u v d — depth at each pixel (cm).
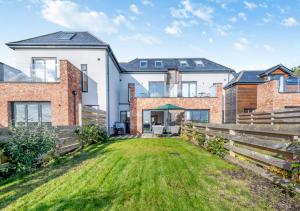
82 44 1385
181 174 459
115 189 373
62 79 1095
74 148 802
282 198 328
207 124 812
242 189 367
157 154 693
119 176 447
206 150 769
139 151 756
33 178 441
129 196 342
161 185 392
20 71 1279
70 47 1397
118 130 1667
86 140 923
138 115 1648
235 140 559
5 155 454
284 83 1482
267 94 1472
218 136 690
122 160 603
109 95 1530
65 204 315
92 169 507
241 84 1803
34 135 514
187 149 801
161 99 1655
